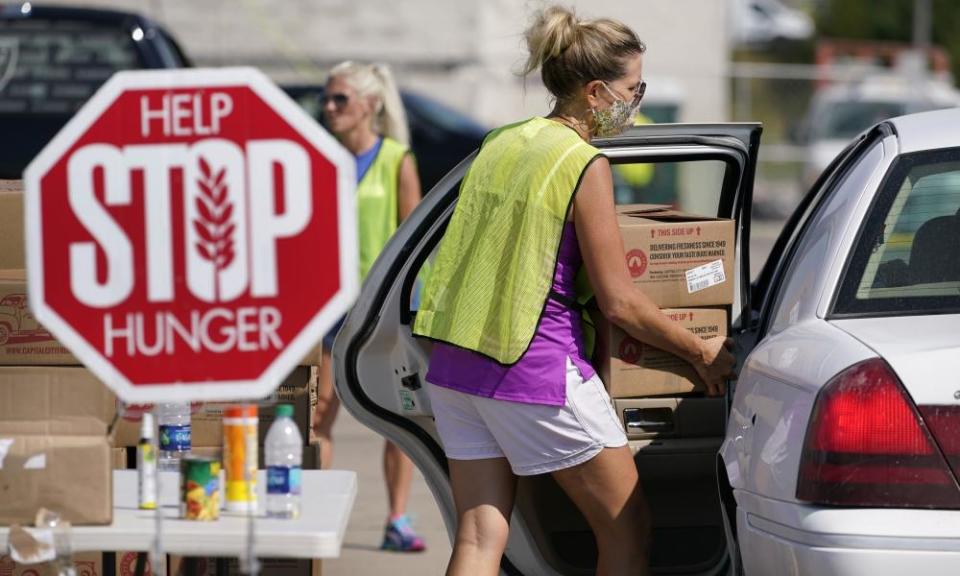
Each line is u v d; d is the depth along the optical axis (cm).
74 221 793
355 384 1220
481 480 1093
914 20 8919
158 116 793
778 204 6269
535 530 1213
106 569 988
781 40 8781
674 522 1223
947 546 895
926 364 923
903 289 1026
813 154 6259
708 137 1191
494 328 1046
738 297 1224
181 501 941
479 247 1065
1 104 2877
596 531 1091
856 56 7862
